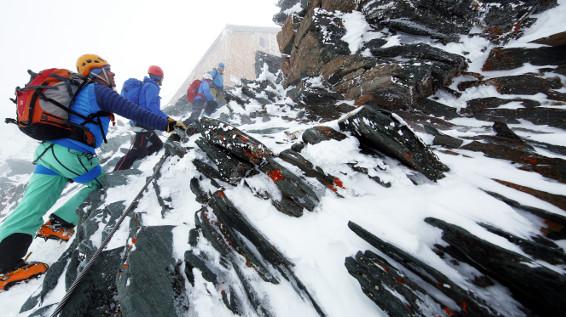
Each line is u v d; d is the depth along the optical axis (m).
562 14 3.89
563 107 2.99
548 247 1.40
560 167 1.91
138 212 3.01
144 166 5.28
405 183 2.10
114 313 2.40
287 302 1.94
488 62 4.07
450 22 4.72
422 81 3.81
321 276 1.89
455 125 3.41
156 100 5.00
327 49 5.37
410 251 1.56
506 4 4.54
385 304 1.55
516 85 3.57
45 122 2.83
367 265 1.67
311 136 2.54
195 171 3.32
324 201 2.17
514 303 1.32
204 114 10.67
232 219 2.41
